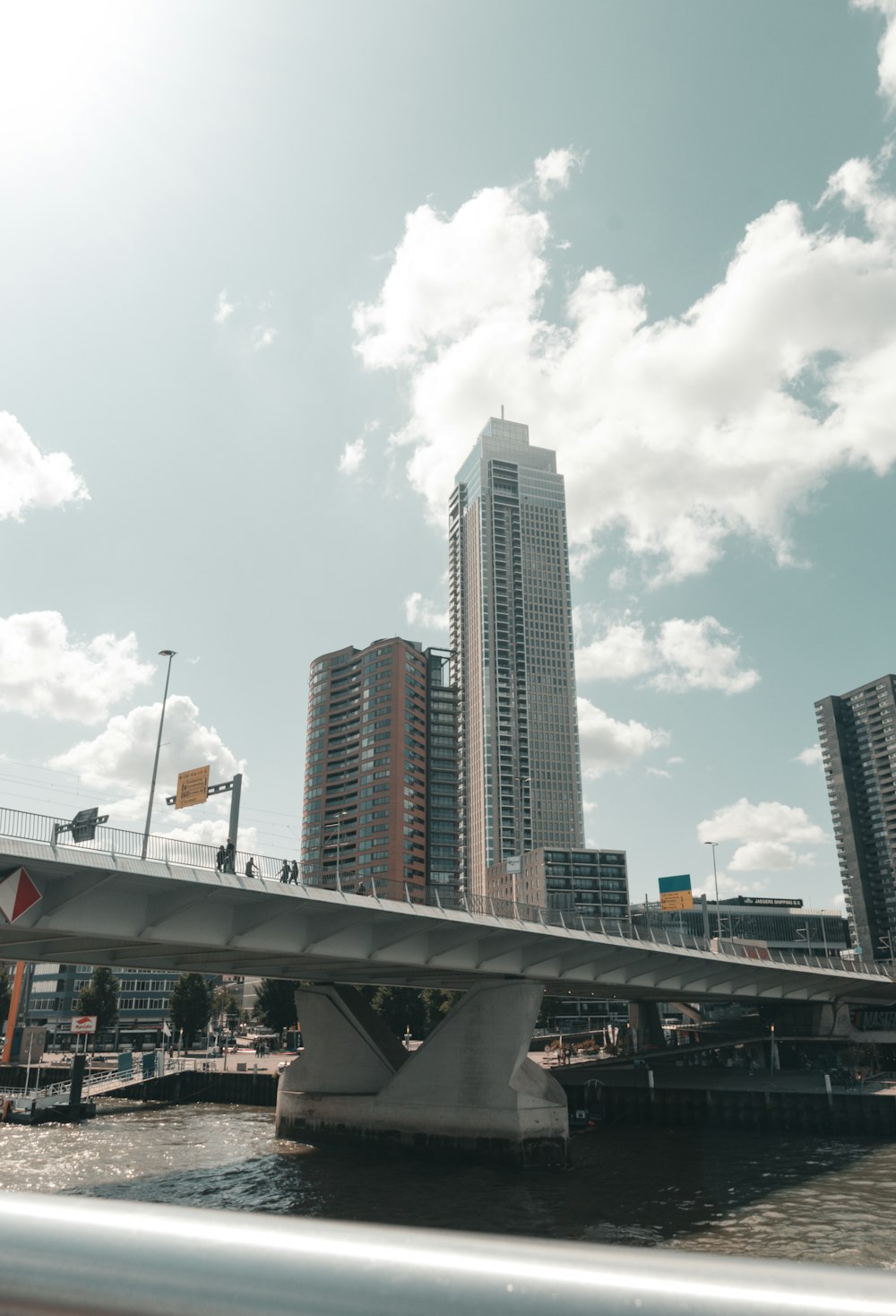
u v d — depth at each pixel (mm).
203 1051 130500
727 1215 40031
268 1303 855
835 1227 37625
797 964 81375
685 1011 120750
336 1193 44344
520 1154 50250
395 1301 845
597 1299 829
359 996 63906
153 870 34375
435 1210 41094
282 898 39062
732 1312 785
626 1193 44688
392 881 46031
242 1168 50531
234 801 59688
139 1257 947
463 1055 54531
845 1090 73562
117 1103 83250
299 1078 61688
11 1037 100688
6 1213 1059
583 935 54375
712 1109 69562
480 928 48594
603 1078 85125
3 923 31625
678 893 113188
